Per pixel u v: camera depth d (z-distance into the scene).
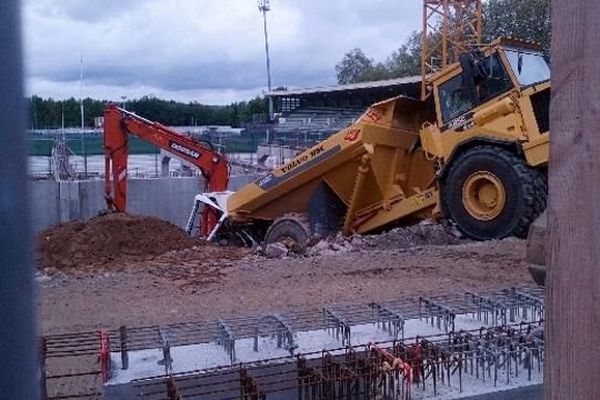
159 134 18.52
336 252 11.64
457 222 11.77
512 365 4.94
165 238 13.56
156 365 4.89
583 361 1.95
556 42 1.99
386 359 4.78
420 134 12.74
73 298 8.73
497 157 11.16
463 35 22.20
